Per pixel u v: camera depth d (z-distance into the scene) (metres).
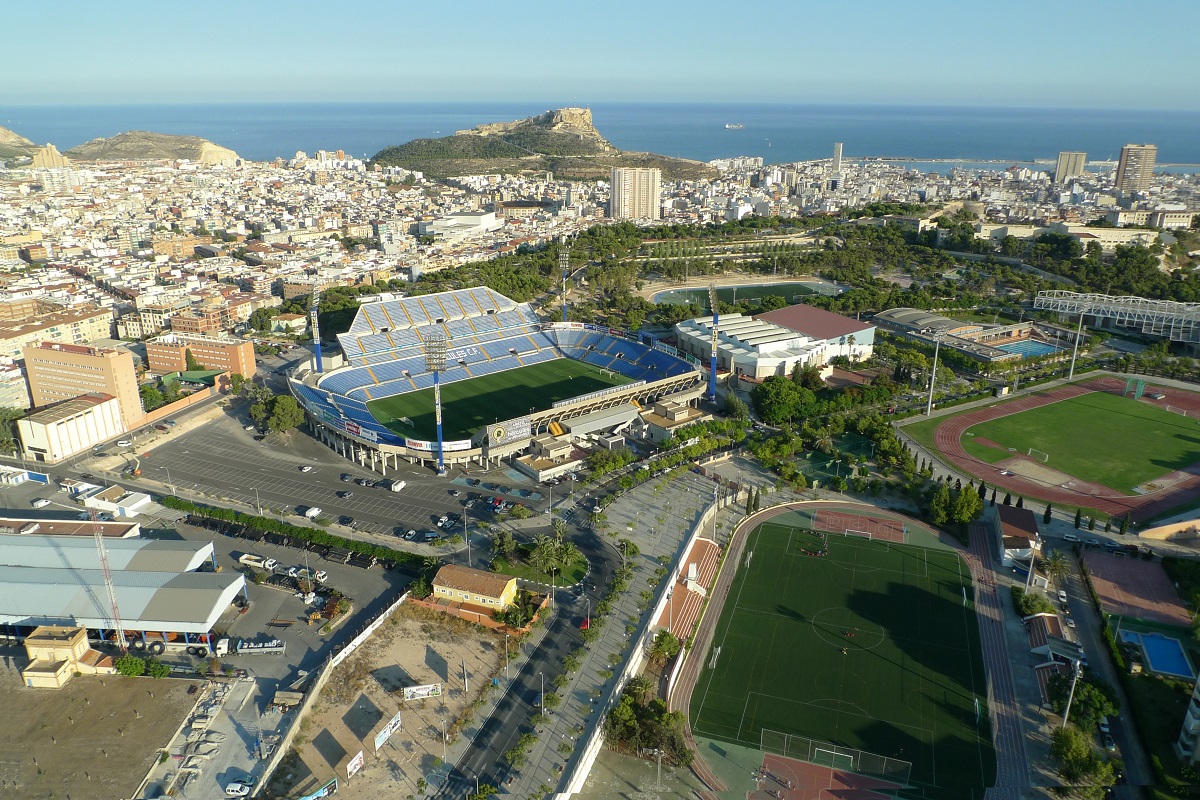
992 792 152.50
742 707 174.75
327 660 182.50
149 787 151.00
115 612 188.75
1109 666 187.75
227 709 171.25
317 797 147.50
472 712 170.88
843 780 155.62
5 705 171.62
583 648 191.25
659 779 156.12
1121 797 151.25
